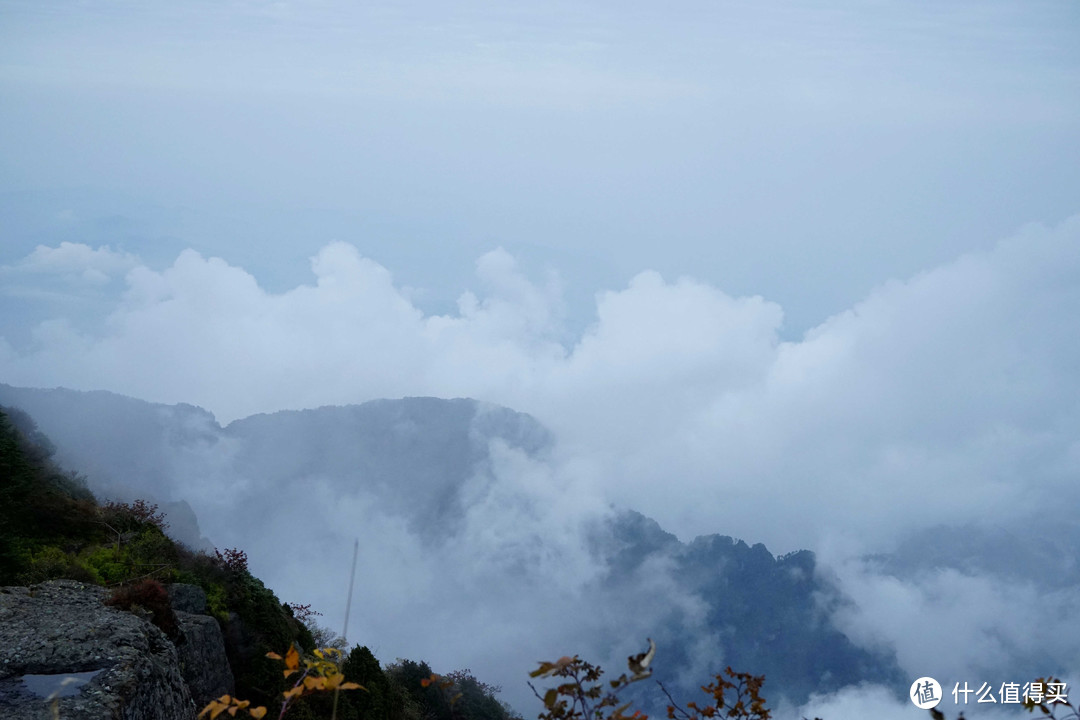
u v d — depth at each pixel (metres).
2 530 15.60
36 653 10.70
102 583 15.21
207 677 14.56
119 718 9.72
